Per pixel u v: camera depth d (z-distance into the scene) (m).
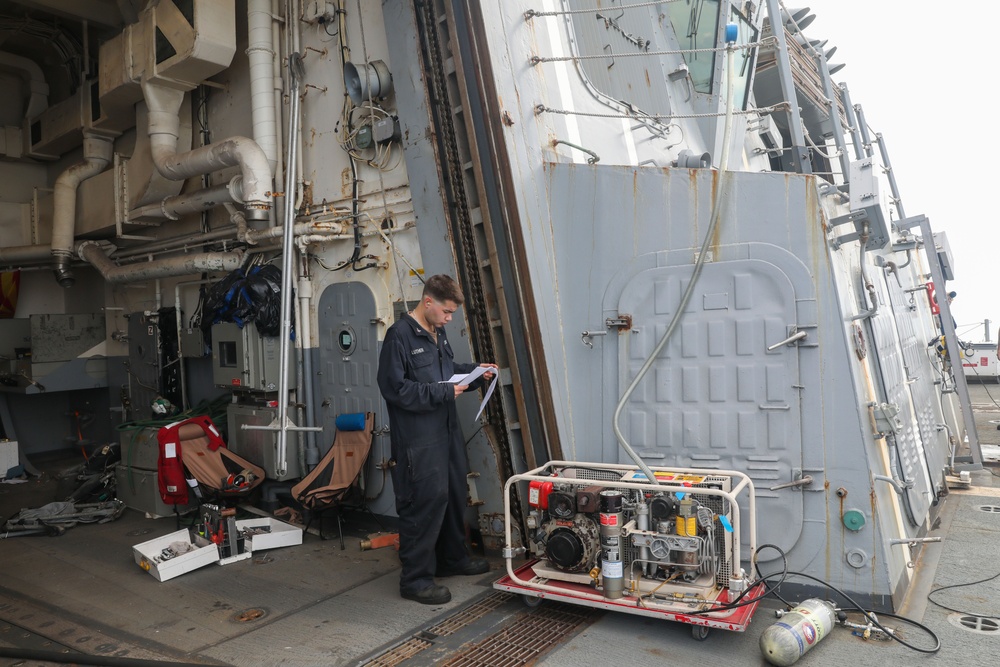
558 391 4.11
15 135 7.98
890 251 5.48
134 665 2.93
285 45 5.40
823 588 3.39
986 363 12.66
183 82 5.72
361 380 4.94
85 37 6.93
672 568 3.23
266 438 5.30
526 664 2.91
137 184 6.50
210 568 4.27
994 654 2.89
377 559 4.34
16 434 8.05
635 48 6.19
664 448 3.84
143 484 5.67
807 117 9.05
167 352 6.92
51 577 4.22
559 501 3.36
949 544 4.34
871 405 3.53
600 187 4.13
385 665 2.92
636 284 3.99
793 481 3.47
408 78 4.41
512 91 4.18
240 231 5.49
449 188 4.32
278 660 3.00
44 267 7.55
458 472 3.85
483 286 4.22
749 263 3.64
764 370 3.59
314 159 5.28
